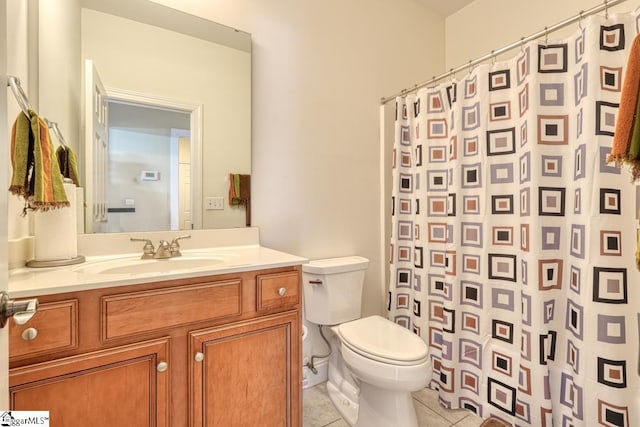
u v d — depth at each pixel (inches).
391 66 84.4
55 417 31.4
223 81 60.9
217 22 60.2
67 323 31.9
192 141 58.1
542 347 51.9
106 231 51.0
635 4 60.1
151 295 36.5
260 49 64.7
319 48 72.2
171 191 56.4
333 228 74.9
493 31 84.6
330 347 70.7
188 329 39.0
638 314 44.9
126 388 35.0
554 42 53.1
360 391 56.4
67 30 48.5
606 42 46.6
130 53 53.0
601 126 46.2
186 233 57.1
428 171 71.6
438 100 70.6
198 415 39.3
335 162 75.1
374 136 81.8
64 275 36.2
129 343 35.3
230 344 42.0
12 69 39.5
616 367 44.9
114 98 51.9
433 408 63.7
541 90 53.0
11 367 29.4
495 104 60.1
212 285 40.6
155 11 55.1
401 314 78.5
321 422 59.1
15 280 33.7
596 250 46.1
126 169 52.7
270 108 66.1
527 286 54.0
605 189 46.0
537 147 52.7
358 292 69.5
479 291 62.1
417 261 73.7
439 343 69.5
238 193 62.5
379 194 83.2
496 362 59.3
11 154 36.7
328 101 73.7
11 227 39.9
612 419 44.7
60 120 47.9
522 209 55.5
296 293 48.1
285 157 68.0
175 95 56.6
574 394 49.4
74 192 43.8
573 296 50.5
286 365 46.8
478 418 60.4
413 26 89.1
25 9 43.2
